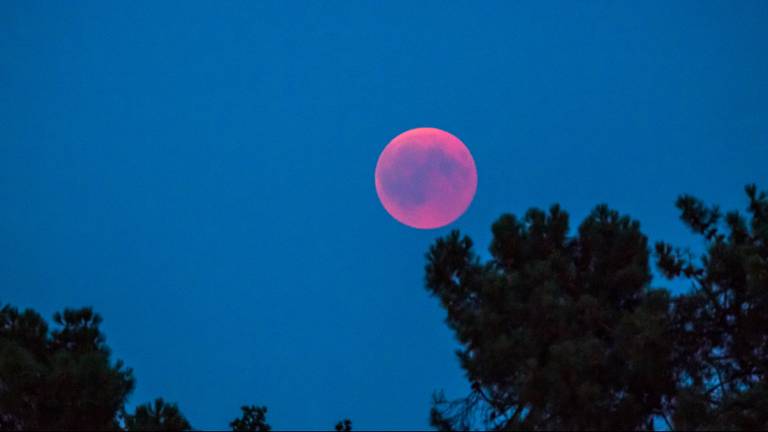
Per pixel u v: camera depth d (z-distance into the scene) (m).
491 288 56.12
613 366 53.19
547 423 51.78
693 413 49.44
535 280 57.00
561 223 60.91
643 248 58.81
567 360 50.44
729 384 55.25
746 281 54.69
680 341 54.91
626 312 52.91
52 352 55.03
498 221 61.03
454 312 59.41
